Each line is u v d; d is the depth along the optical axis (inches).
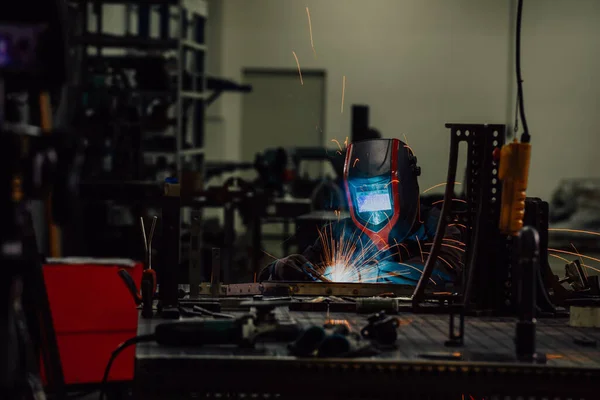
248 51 786.2
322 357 109.4
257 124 794.8
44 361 158.9
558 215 720.3
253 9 782.5
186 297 149.3
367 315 140.3
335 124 785.6
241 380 108.7
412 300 143.6
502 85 768.9
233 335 116.2
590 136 765.3
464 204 152.2
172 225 138.5
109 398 232.5
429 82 773.3
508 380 107.5
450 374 107.3
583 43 761.0
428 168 775.7
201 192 390.0
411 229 179.9
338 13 776.3
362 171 177.8
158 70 400.2
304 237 266.8
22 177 98.9
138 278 238.1
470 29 767.1
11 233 96.0
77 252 362.6
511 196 132.0
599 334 131.1
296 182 480.1
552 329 135.3
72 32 399.5
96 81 400.8
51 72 103.8
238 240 522.3
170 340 116.0
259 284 154.9
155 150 416.2
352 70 779.4
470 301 143.4
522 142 130.8
